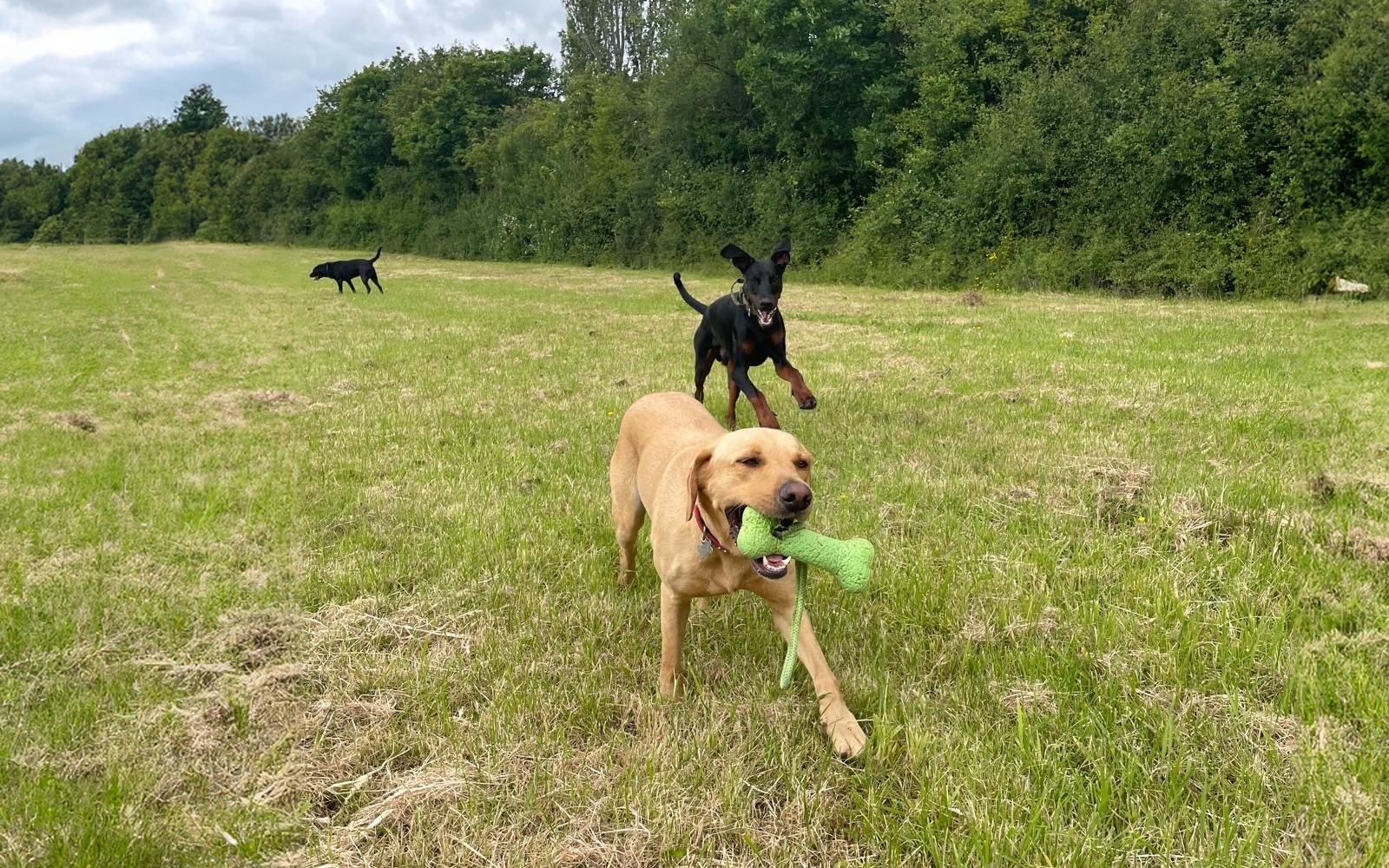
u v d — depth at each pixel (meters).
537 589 4.04
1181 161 18.73
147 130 76.69
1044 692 2.92
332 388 9.14
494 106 50.41
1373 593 3.49
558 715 2.97
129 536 4.66
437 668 3.27
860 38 26.56
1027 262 21.11
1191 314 13.74
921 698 2.94
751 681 3.17
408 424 7.26
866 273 24.45
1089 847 2.17
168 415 7.91
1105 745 2.62
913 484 5.18
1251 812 2.28
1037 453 5.74
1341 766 2.43
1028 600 3.62
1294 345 9.88
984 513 4.73
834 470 5.66
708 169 32.50
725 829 2.38
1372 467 5.08
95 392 9.06
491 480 5.68
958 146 23.30
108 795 2.49
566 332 13.63
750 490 2.68
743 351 6.88
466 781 2.57
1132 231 19.77
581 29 47.56
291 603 3.85
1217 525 4.26
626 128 37.31
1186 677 2.99
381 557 4.37
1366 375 7.87
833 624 3.58
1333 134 17.03
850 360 9.88
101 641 3.47
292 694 3.12
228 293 23.64
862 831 2.35
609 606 3.82
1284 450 5.55
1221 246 18.09
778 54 25.89
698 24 30.41
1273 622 3.29
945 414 6.96
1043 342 10.60
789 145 28.05
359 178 54.97
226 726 2.92
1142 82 20.00
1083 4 22.27
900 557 4.17
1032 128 21.33
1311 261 16.83
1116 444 5.89
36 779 2.59
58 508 5.14
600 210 36.81
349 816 2.49
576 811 2.47
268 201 61.12
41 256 46.50
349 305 19.53
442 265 38.88
